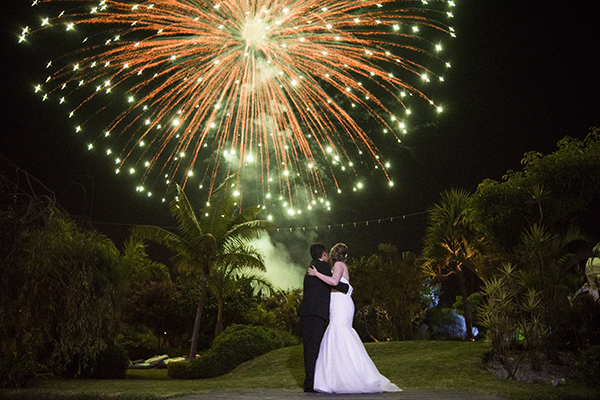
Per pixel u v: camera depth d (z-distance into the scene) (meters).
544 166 12.98
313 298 6.35
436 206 19.44
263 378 12.08
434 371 11.08
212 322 39.03
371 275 23.66
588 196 12.82
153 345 38.03
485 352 11.91
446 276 21.59
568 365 10.80
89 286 9.18
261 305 42.06
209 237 22.53
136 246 28.30
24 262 8.41
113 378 17.44
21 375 10.35
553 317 10.98
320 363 6.21
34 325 9.12
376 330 30.17
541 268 11.22
